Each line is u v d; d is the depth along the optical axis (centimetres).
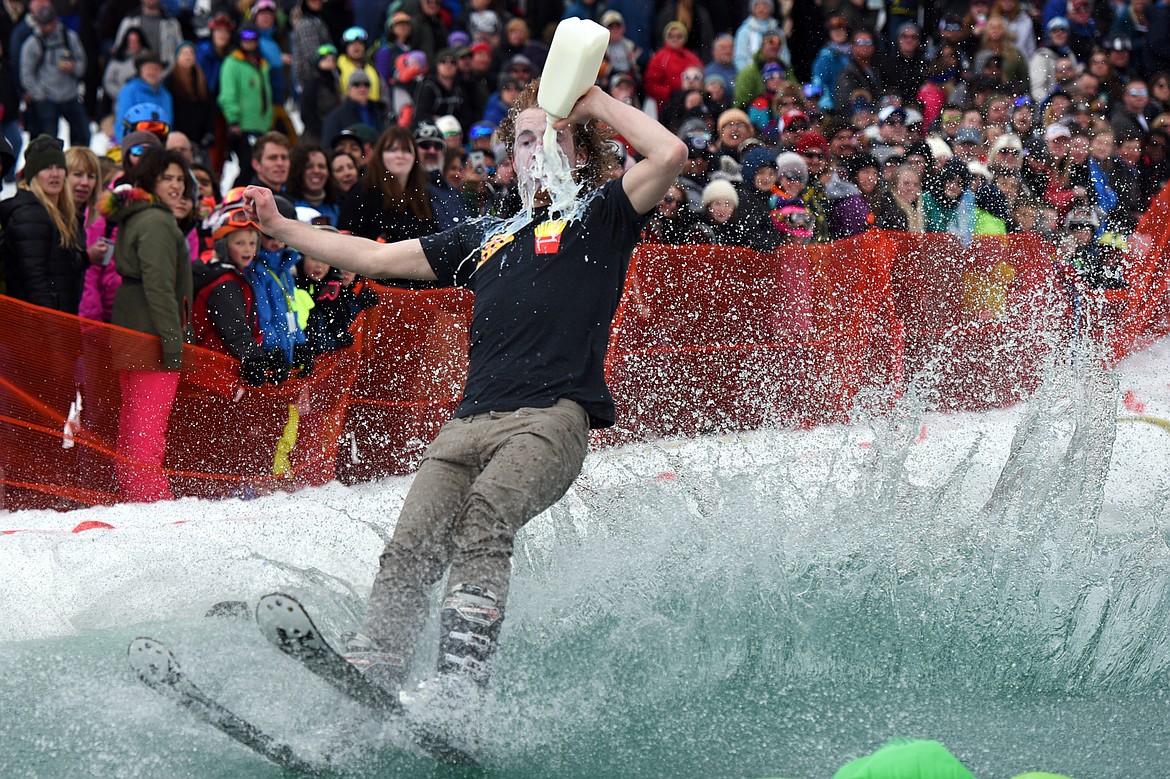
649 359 1709
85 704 864
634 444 1697
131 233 1502
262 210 921
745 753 803
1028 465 1179
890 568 1037
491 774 770
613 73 2808
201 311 1557
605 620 977
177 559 1212
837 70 2611
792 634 953
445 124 2206
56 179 1557
